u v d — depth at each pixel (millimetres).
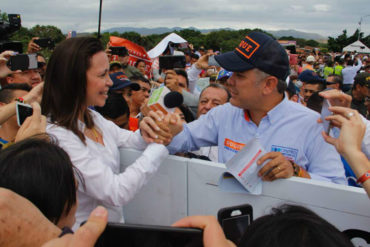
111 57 4715
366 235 1236
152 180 1674
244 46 1485
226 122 1762
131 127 2812
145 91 3350
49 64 1408
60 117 1377
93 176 1323
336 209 1262
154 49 6137
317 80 4270
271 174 1315
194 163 1512
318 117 1539
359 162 1068
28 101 1807
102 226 595
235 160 1294
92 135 1562
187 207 1606
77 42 1352
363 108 4184
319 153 1511
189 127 1862
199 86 5492
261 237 621
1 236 656
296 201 1323
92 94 1407
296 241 577
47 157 894
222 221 1033
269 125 1589
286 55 1504
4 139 2010
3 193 694
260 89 1493
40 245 687
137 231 703
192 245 707
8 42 4012
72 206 975
